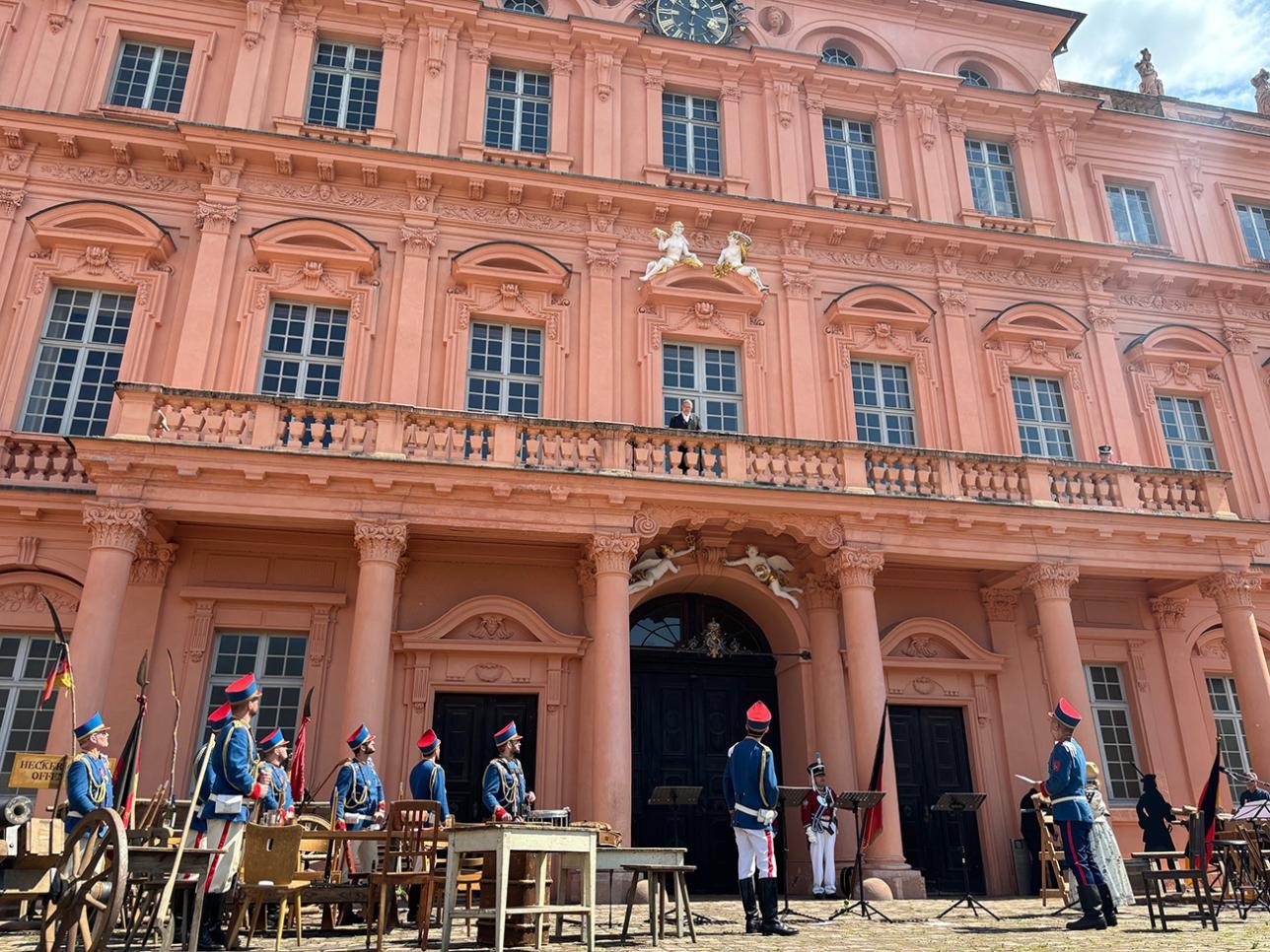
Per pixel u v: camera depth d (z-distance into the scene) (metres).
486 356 17.56
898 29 22.44
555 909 7.32
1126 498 17.11
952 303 19.77
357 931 9.48
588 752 15.55
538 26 19.78
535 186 18.28
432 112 18.66
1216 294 21.70
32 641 14.84
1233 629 16.84
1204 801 11.16
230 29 18.77
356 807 10.55
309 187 17.62
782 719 17.72
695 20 21.06
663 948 8.06
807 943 8.49
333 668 15.38
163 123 17.75
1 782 14.16
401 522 14.27
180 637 15.05
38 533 14.91
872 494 15.76
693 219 19.03
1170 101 24.25
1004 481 16.80
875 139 21.38
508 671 15.95
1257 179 23.72
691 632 18.02
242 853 7.89
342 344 17.08
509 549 16.47
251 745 8.23
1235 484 20.17
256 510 13.95
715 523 15.97
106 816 6.41
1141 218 22.70
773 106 20.59
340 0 19.03
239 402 14.43
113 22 18.27
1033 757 17.44
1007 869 16.72
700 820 16.77
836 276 19.56
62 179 16.88
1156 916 10.98
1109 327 20.45
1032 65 23.06
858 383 19.16
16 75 17.42
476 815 15.32
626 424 16.81
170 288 16.69
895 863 14.42
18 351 15.78
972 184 21.61
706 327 18.48
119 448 13.55
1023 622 18.22
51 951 6.33
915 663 17.41
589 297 18.05
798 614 17.25
